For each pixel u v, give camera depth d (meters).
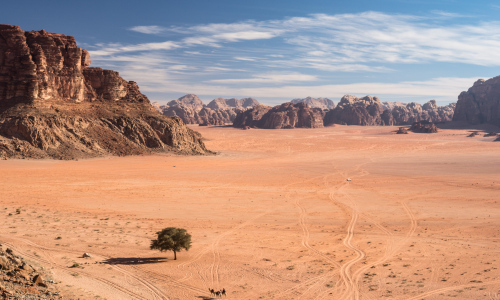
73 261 45.97
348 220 70.44
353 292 39.53
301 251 52.59
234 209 78.50
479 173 129.50
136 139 168.38
